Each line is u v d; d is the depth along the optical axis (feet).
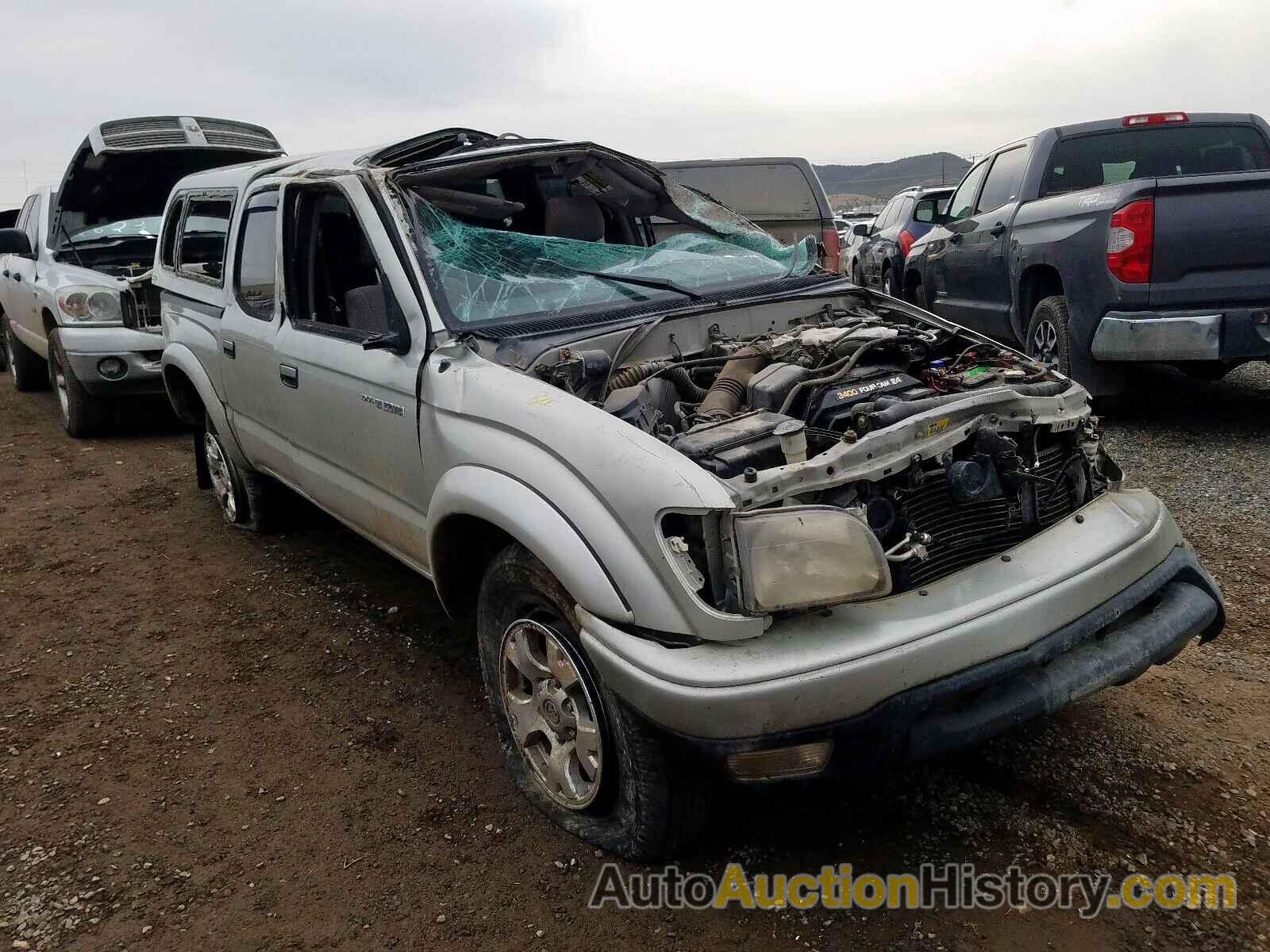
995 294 24.61
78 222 28.02
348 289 13.37
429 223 11.35
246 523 17.98
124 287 24.31
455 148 13.44
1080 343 20.11
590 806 8.95
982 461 8.59
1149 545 8.89
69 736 11.55
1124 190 18.66
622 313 11.42
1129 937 7.69
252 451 15.66
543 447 8.64
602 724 8.49
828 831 9.13
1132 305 18.85
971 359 11.29
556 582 8.57
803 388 9.82
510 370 9.68
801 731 7.25
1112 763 9.73
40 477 22.68
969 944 7.73
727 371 10.60
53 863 9.29
